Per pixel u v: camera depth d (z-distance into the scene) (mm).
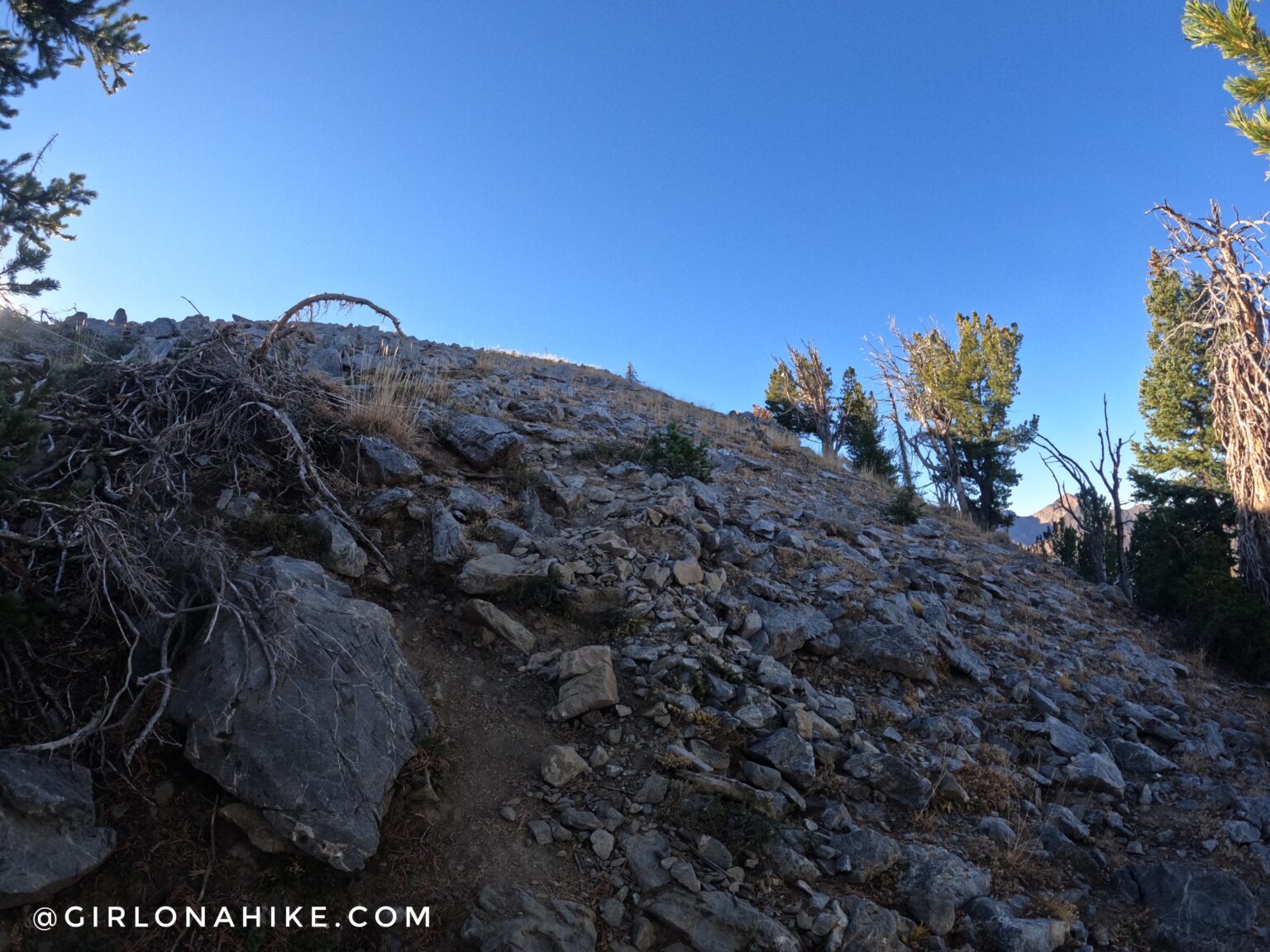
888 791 5477
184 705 4312
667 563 7406
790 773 5320
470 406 10617
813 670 6789
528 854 4496
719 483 11078
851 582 8148
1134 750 6625
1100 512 13648
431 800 4613
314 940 3896
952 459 22500
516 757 5141
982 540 12719
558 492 8258
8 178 8781
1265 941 4852
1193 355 18266
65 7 10359
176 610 4719
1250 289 10344
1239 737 7387
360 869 4176
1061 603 10188
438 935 4031
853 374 25219
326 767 4230
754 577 7750
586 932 4086
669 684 5805
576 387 15539
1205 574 10094
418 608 6152
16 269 8008
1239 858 5551
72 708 4285
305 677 4531
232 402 6859
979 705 6891
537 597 6359
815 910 4430
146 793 4129
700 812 4836
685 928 4188
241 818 4105
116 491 5559
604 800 4891
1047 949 4559
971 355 24000
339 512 6496
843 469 15859
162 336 10266
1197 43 5750
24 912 3607
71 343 8633
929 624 7863
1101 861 5383
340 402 8031
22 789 3684
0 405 4574
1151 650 9250
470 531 7078
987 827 5426
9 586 4605
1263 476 10094
